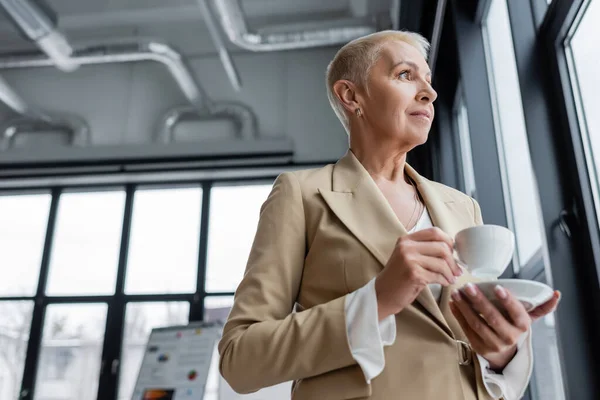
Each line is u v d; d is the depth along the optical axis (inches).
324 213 34.9
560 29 78.1
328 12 217.6
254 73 240.5
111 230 236.5
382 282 28.5
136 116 238.1
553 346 84.4
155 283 226.5
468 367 30.5
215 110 230.8
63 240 236.5
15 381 219.0
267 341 29.6
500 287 27.7
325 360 28.7
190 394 180.5
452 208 38.3
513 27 86.4
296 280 34.2
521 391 31.0
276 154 219.9
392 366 29.3
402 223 35.9
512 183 103.3
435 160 147.2
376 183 38.8
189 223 233.9
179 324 218.7
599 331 66.0
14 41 227.0
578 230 71.3
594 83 70.9
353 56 41.3
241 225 230.7
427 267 27.7
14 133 238.7
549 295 29.0
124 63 246.7
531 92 81.4
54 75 249.1
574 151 73.5
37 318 225.1
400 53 39.5
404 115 38.3
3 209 243.4
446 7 124.8
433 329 30.3
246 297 32.9
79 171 230.7
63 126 237.3
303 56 241.4
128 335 220.2
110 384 212.7
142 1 212.1
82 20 221.0
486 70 115.4
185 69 206.1
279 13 217.9
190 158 223.0
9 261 235.5
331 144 225.8
